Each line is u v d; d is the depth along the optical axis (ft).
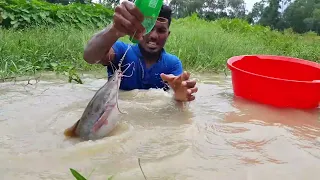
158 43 4.16
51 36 7.80
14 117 3.26
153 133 2.87
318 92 3.97
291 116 3.67
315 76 4.66
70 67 5.74
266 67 4.98
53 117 3.28
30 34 8.13
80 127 2.73
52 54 6.95
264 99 4.08
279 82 3.91
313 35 17.80
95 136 2.73
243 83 4.25
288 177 2.19
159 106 3.70
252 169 2.29
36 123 3.11
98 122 2.71
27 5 10.46
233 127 3.17
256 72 4.98
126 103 3.74
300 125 3.39
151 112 3.50
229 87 5.21
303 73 4.79
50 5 11.66
